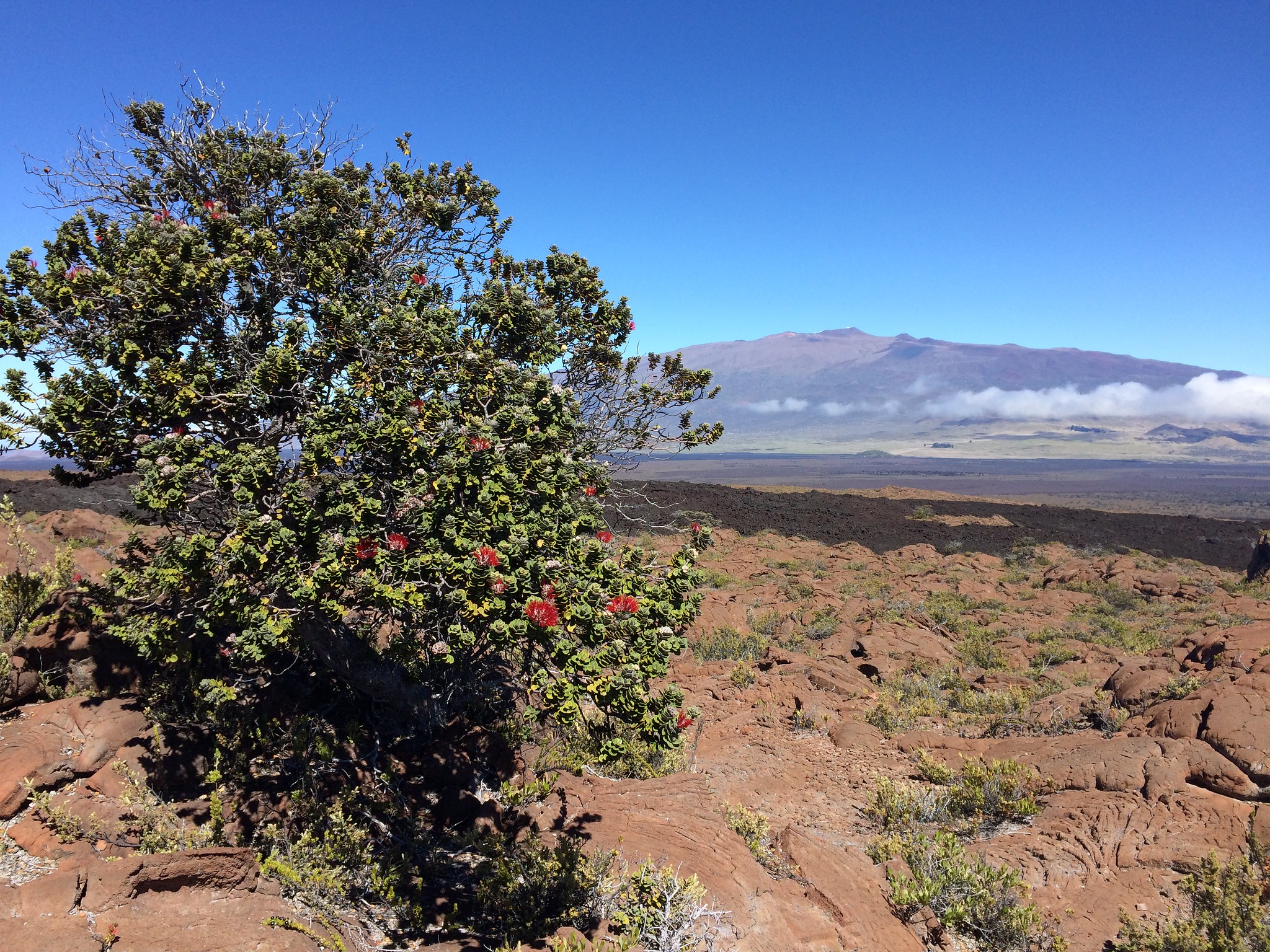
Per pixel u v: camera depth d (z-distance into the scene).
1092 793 7.31
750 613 17.77
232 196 6.51
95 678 5.95
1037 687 11.77
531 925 4.61
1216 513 107.38
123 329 5.12
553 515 4.82
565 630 4.39
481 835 5.68
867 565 27.41
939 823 7.32
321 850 4.79
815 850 5.97
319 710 6.60
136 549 5.79
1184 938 4.98
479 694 6.70
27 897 3.39
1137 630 16.17
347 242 5.86
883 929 5.13
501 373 5.39
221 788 5.35
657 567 5.68
